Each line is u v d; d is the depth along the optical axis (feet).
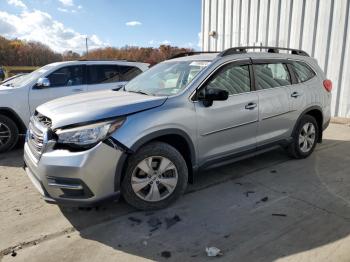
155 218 12.03
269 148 16.20
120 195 11.80
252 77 15.21
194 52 17.46
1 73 53.78
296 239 10.49
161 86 14.43
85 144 10.82
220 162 14.28
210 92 12.88
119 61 26.17
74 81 23.90
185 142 12.91
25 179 16.25
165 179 12.50
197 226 11.44
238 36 37.27
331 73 29.63
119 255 9.96
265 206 12.80
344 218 11.73
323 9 29.40
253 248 10.07
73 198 11.02
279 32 33.04
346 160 17.98
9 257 9.98
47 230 11.45
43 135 11.42
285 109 16.33
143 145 11.93
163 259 9.71
